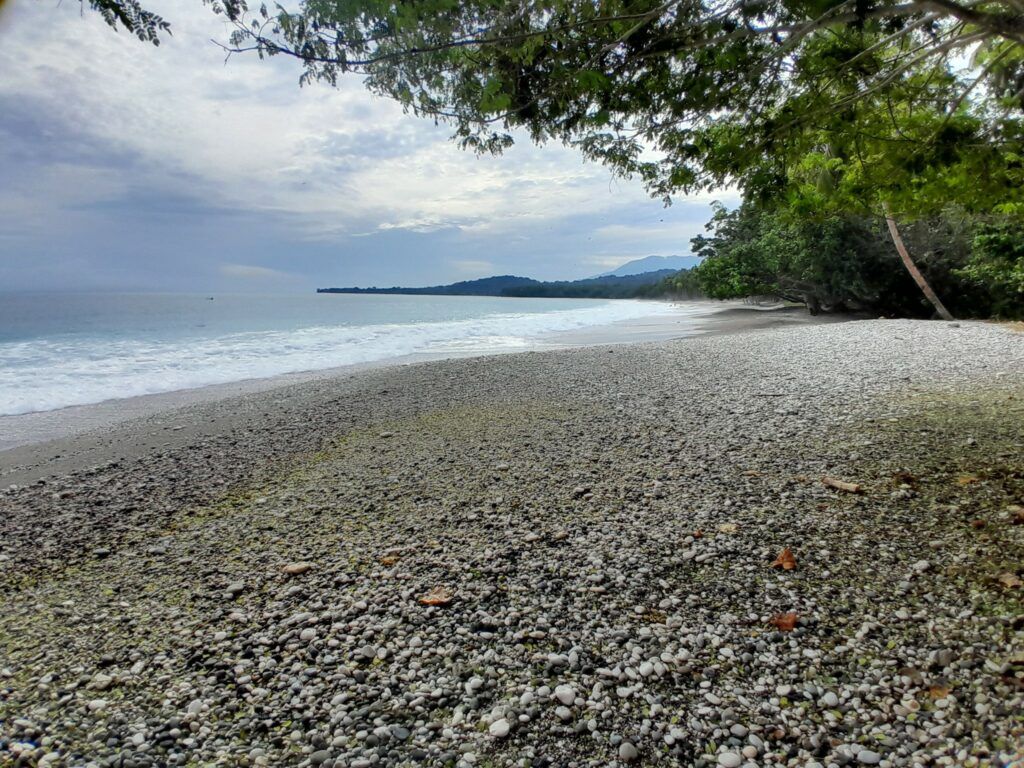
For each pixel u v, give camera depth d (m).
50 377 14.26
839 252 26.22
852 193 6.26
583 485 5.32
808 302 30.97
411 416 8.85
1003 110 5.09
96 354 18.59
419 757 2.25
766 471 5.32
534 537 4.24
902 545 3.73
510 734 2.36
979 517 3.99
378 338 25.22
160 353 19.16
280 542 4.45
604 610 3.24
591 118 4.73
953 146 5.13
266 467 6.61
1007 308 22.16
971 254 21.86
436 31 3.73
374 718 2.47
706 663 2.76
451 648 2.95
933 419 6.66
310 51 3.68
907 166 5.44
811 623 3.01
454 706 2.54
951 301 25.47
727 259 33.50
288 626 3.22
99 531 4.94
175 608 3.51
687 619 3.12
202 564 4.14
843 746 2.21
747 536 4.02
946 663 2.61
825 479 4.92
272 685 2.72
